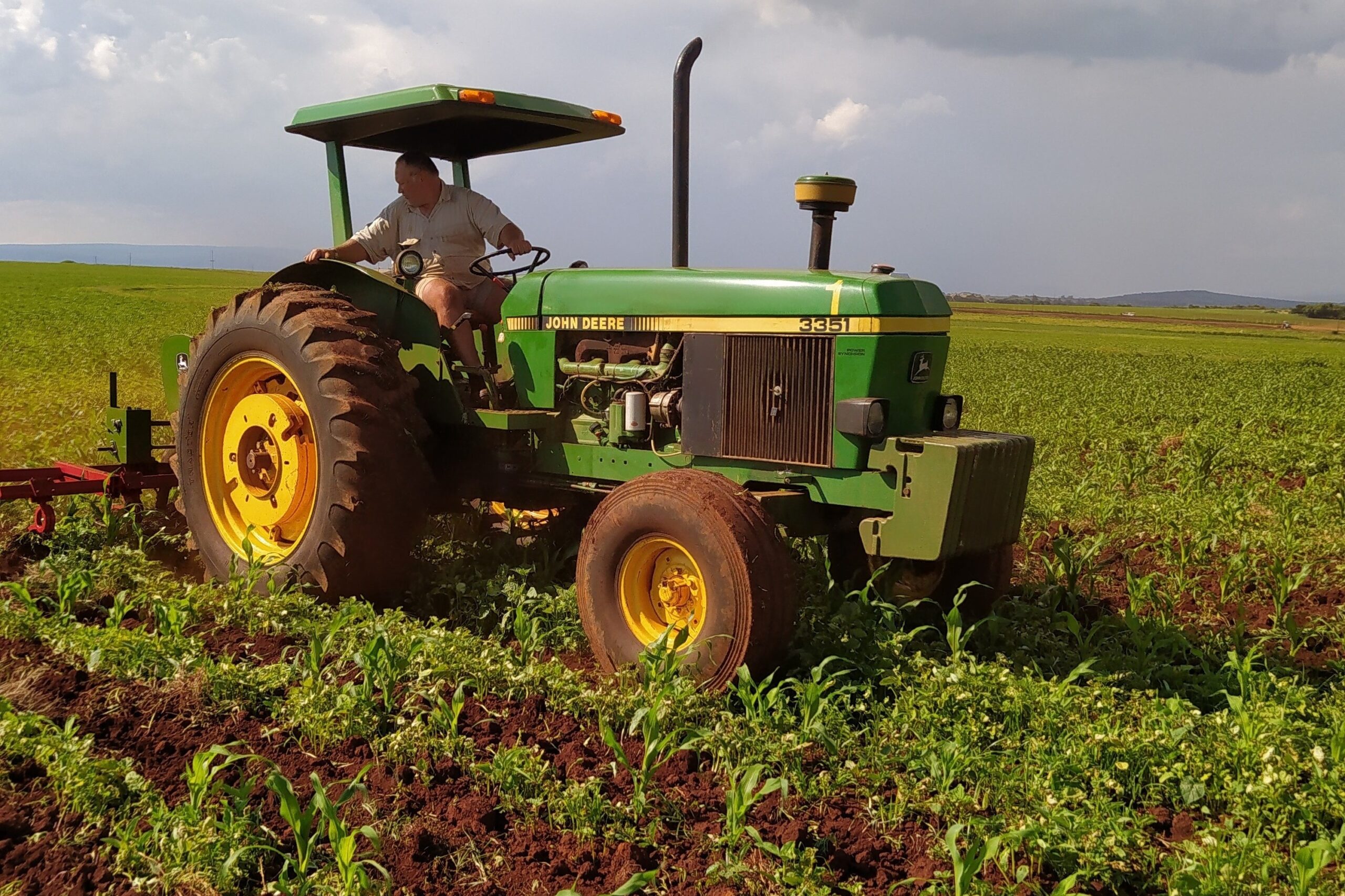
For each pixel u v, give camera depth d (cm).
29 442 943
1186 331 7431
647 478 433
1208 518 706
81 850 297
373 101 534
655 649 402
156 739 362
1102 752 347
